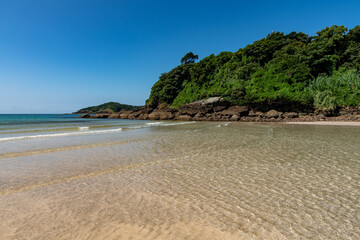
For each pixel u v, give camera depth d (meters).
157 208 4.39
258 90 46.19
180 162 8.29
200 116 50.59
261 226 3.62
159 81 73.25
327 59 43.53
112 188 5.61
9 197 5.09
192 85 63.81
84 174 6.89
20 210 4.40
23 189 5.62
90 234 3.46
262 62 56.03
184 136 16.27
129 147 11.71
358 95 37.34
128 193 5.25
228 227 3.60
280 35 58.69
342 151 9.90
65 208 4.46
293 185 5.57
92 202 4.74
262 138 14.68
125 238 3.32
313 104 40.03
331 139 13.88
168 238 3.30
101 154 9.94
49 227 3.71
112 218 3.99
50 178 6.52
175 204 4.57
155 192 5.28
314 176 6.28
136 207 4.45
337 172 6.64
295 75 44.53
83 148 11.51
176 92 67.81
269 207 4.34
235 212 4.15
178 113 55.94
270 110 43.94
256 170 7.00
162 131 20.53
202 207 4.40
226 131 20.05
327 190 5.19
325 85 40.94
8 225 3.80
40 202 4.79
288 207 4.32
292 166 7.41
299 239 3.23
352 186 5.43
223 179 6.18
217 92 52.03
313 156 8.90
